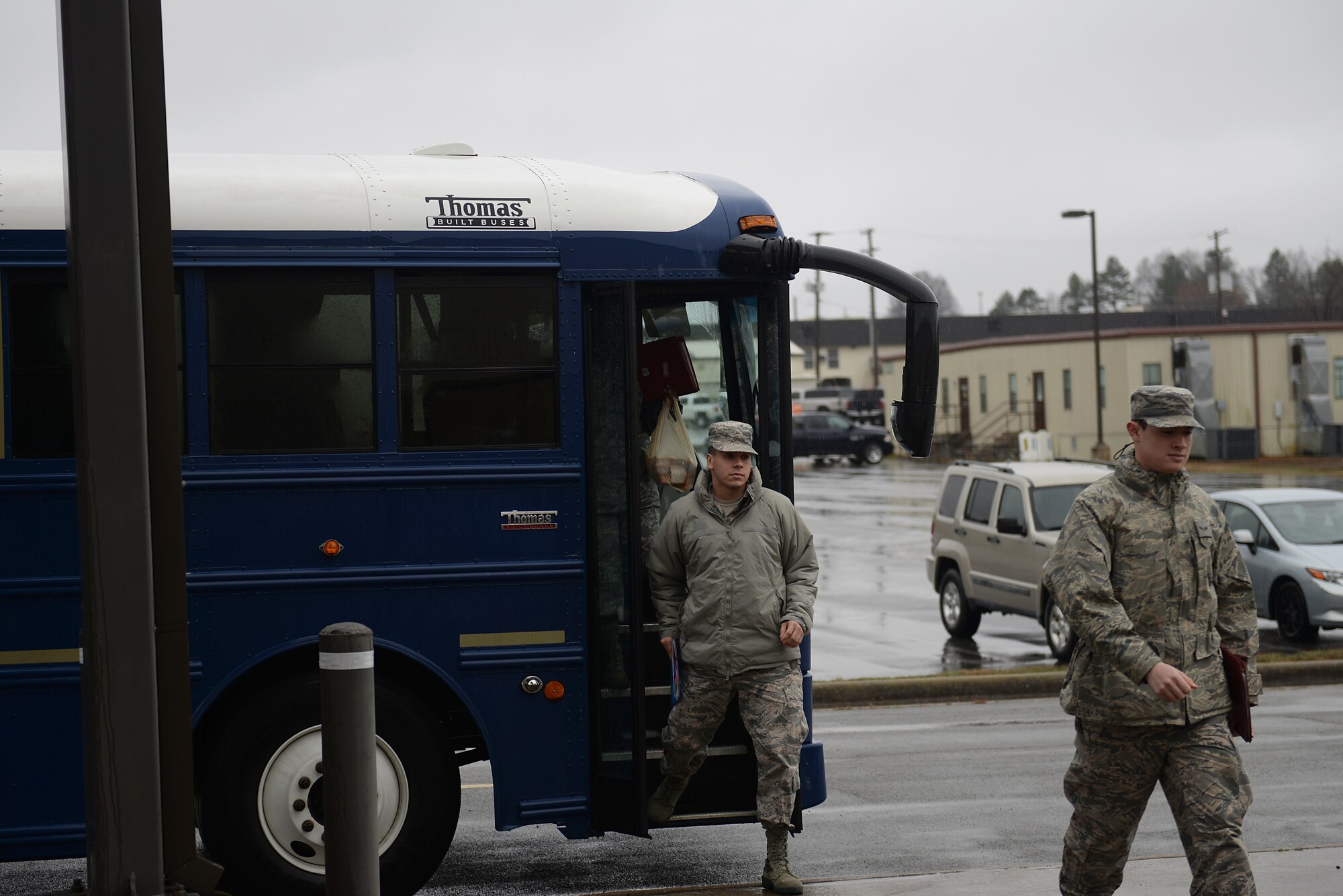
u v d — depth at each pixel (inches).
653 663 246.2
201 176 225.3
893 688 502.3
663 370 256.8
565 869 267.4
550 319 234.4
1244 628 189.2
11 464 214.2
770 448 249.3
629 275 236.2
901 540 1120.2
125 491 169.8
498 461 230.7
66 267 215.2
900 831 297.6
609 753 235.1
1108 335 2203.5
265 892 222.1
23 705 214.4
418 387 229.0
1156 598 185.9
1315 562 627.2
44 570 215.0
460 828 304.7
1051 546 579.5
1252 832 292.8
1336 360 2203.5
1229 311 4448.8
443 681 230.1
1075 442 2289.6
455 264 229.6
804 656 254.1
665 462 252.5
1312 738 406.6
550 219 234.5
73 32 168.4
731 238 240.5
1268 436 2174.0
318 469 224.2
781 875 232.1
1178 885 236.5
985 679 512.4
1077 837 193.6
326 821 177.5
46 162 223.5
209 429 221.9
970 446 2503.7
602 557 235.3
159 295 176.7
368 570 226.1
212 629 220.8
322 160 235.8
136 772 169.8
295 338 225.3
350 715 176.4
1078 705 189.8
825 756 389.1
